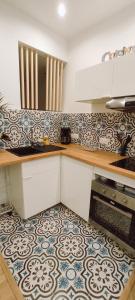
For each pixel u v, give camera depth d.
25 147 1.99
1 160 1.41
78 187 1.71
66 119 2.43
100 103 1.94
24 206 1.65
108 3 1.54
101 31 1.83
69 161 1.77
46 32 1.96
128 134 1.70
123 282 1.14
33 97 2.03
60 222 1.76
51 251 1.38
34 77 2.02
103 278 1.17
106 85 1.47
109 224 1.48
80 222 1.77
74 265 1.26
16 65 1.75
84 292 1.07
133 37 1.58
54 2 1.54
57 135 2.43
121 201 1.29
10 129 1.84
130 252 1.35
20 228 1.64
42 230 1.63
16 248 1.40
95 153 1.81
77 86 1.75
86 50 2.03
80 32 2.05
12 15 1.62
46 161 1.73
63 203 2.01
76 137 2.33
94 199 1.54
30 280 1.13
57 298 1.03
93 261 1.30
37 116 2.09
